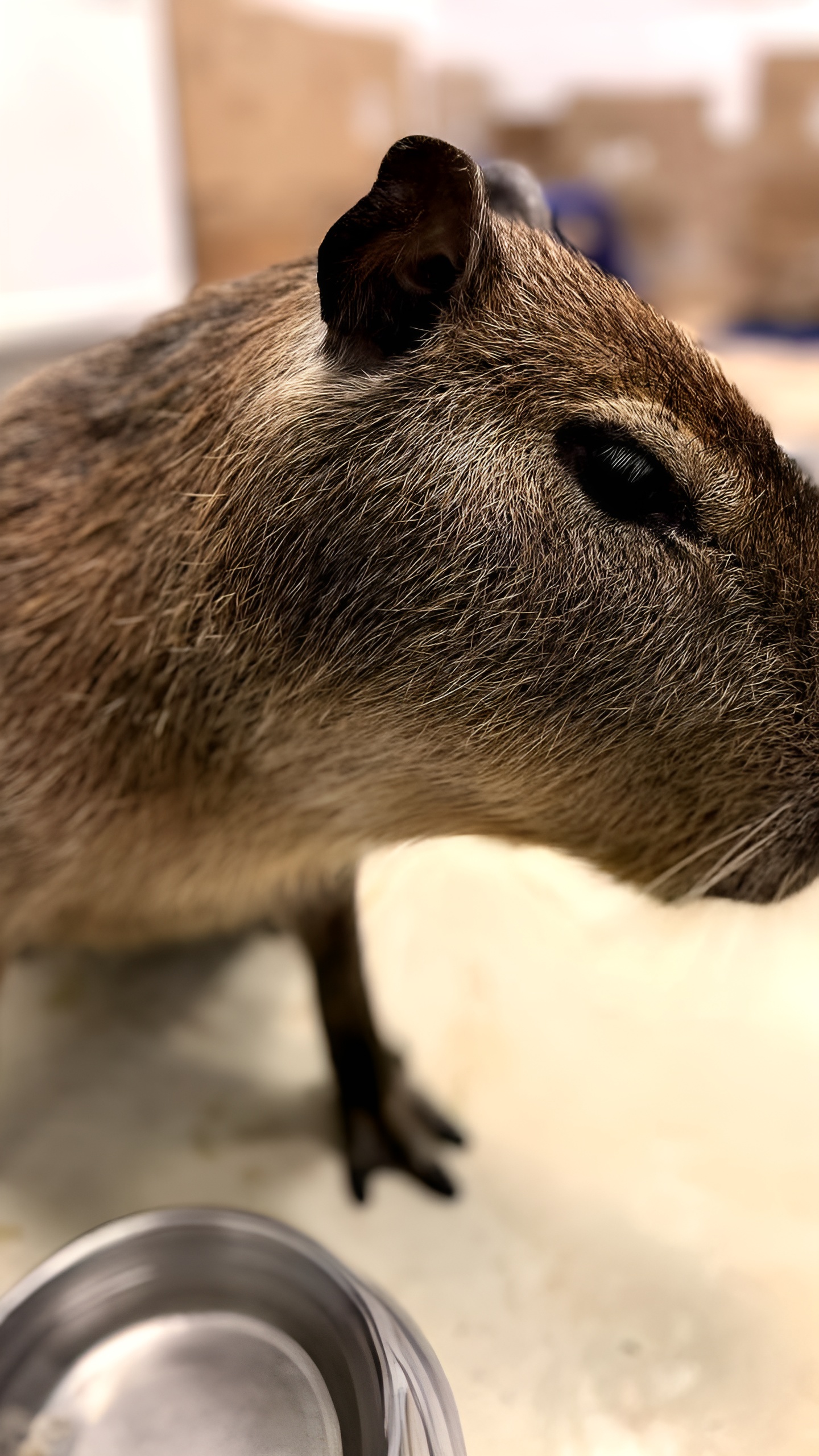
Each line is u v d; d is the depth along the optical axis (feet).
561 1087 1.78
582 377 1.21
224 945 2.08
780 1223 1.62
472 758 1.30
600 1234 1.62
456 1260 1.60
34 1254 1.62
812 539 1.23
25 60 2.74
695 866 1.33
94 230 3.12
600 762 1.28
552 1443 1.45
